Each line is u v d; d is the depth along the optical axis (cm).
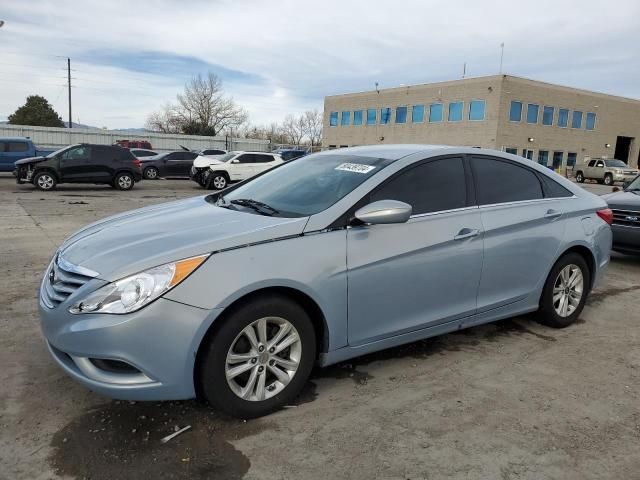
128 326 266
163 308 271
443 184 386
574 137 4647
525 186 441
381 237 339
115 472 255
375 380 358
